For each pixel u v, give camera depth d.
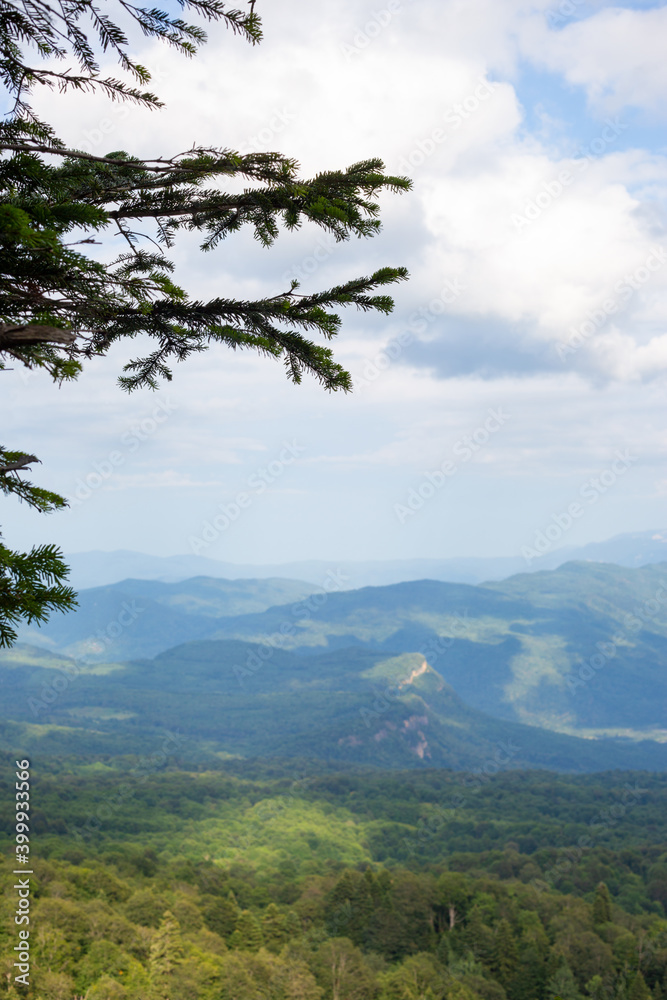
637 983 60.66
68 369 5.33
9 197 4.16
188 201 5.33
